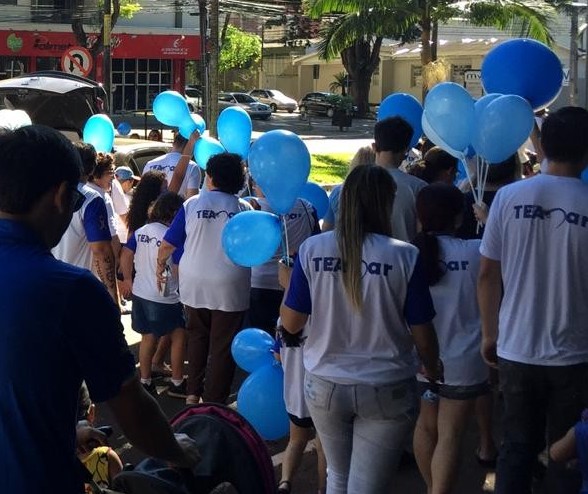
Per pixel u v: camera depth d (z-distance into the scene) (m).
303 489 4.71
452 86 4.64
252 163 4.27
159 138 12.44
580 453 2.90
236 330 5.30
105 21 27.83
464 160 4.80
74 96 11.41
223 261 5.20
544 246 3.41
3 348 2.01
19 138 2.11
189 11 41.50
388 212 3.21
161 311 5.86
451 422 3.93
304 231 5.08
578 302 3.40
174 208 5.82
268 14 39.03
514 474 3.50
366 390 3.21
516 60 5.10
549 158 3.48
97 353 2.08
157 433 2.23
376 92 52.53
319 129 38.91
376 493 3.28
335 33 19.86
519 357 3.46
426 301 3.20
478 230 4.60
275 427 4.49
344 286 3.17
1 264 2.06
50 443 2.04
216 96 22.23
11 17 37.75
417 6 18.80
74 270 2.09
